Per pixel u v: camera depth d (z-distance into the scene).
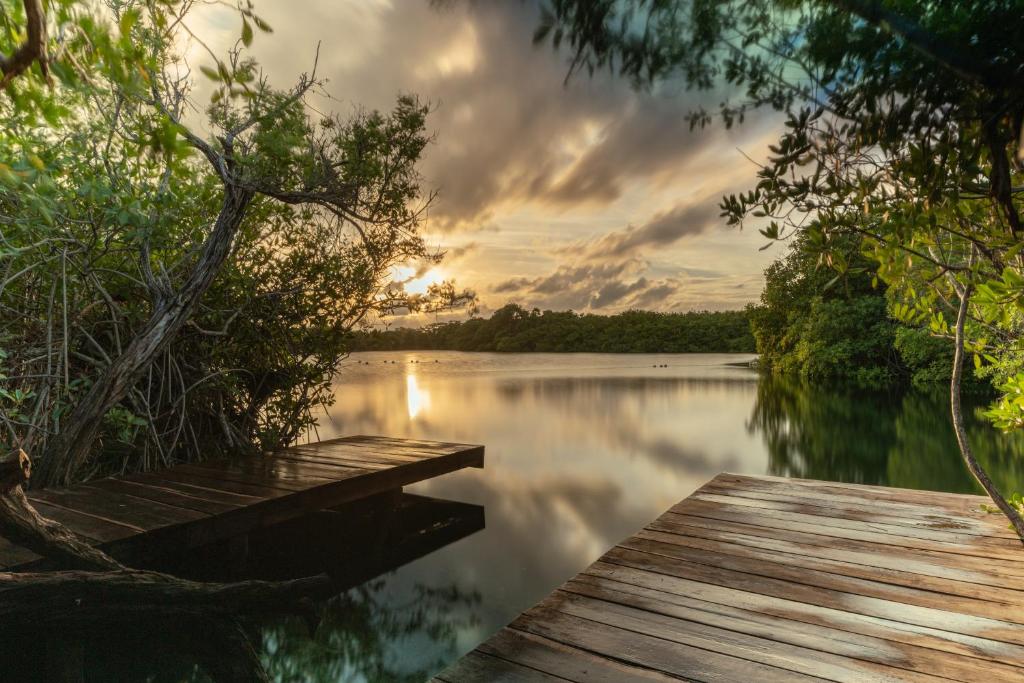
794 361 31.16
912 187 1.55
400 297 7.81
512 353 85.06
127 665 3.39
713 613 2.67
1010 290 1.87
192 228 5.84
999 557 3.29
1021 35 0.94
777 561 3.29
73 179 4.49
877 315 25.00
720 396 21.16
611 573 3.14
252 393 7.45
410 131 6.45
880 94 1.12
